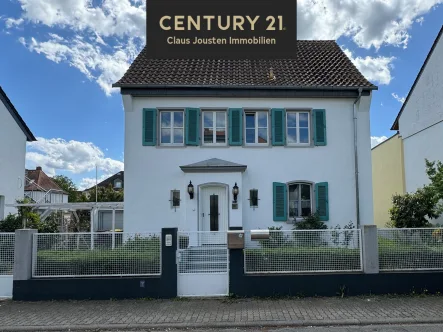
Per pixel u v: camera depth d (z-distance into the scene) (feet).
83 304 25.39
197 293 26.86
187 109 44.09
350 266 27.12
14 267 26.53
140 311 23.77
